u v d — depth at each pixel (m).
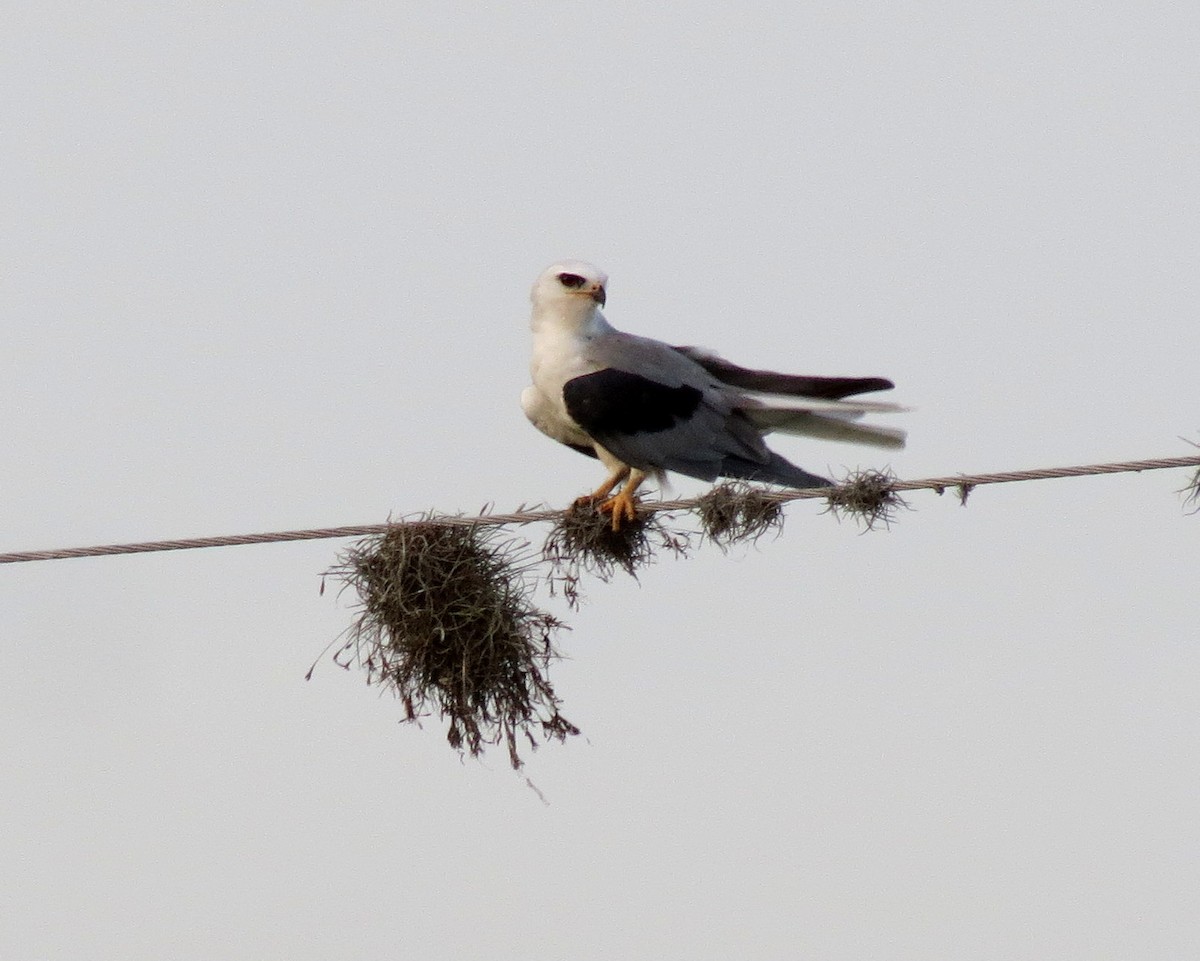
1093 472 12.16
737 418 14.98
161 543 13.19
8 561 13.02
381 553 13.63
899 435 14.76
